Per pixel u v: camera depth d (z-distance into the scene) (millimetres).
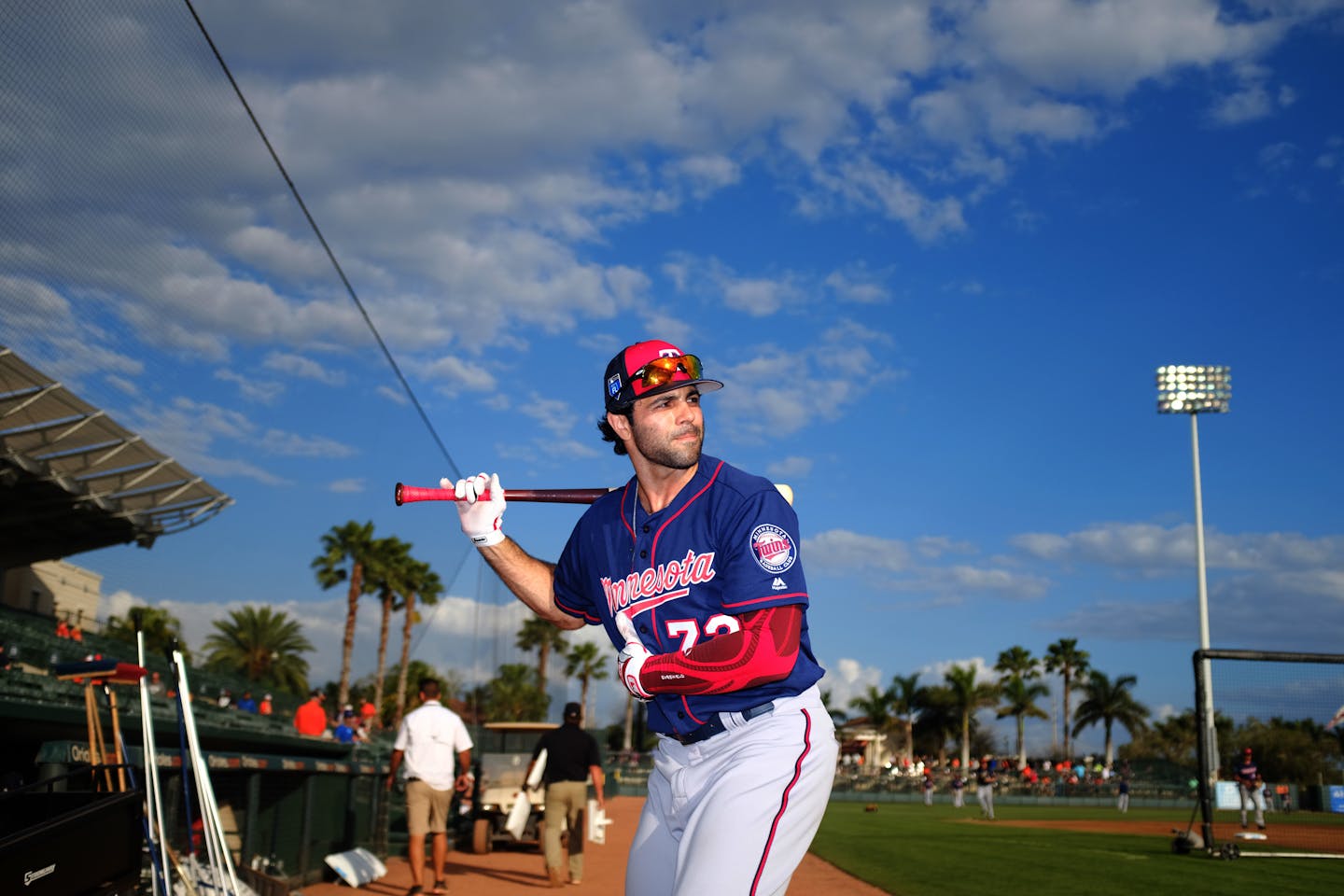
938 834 16938
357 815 9875
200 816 6184
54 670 4516
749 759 2449
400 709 16281
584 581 2912
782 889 2408
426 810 8133
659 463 2564
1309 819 21781
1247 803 17906
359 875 8742
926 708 67500
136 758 5332
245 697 10852
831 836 16141
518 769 12516
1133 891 8570
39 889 3064
